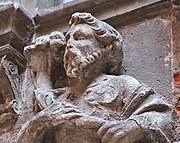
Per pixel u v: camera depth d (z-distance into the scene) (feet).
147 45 13.39
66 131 11.69
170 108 11.76
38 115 11.70
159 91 12.55
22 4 15.66
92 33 12.66
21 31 14.40
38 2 15.58
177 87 12.48
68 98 12.46
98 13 14.23
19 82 13.98
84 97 12.21
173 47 13.10
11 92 13.69
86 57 12.39
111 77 12.41
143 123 11.12
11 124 13.43
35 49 13.25
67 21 14.47
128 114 11.73
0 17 14.29
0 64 13.82
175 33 13.29
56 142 11.87
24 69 14.24
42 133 11.76
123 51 13.21
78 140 11.62
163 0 13.78
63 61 13.00
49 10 14.60
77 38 12.62
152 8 13.83
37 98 12.52
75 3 14.40
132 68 13.15
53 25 14.55
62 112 11.58
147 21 13.78
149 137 11.14
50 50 13.19
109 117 11.75
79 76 12.39
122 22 13.99
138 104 11.72
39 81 13.08
